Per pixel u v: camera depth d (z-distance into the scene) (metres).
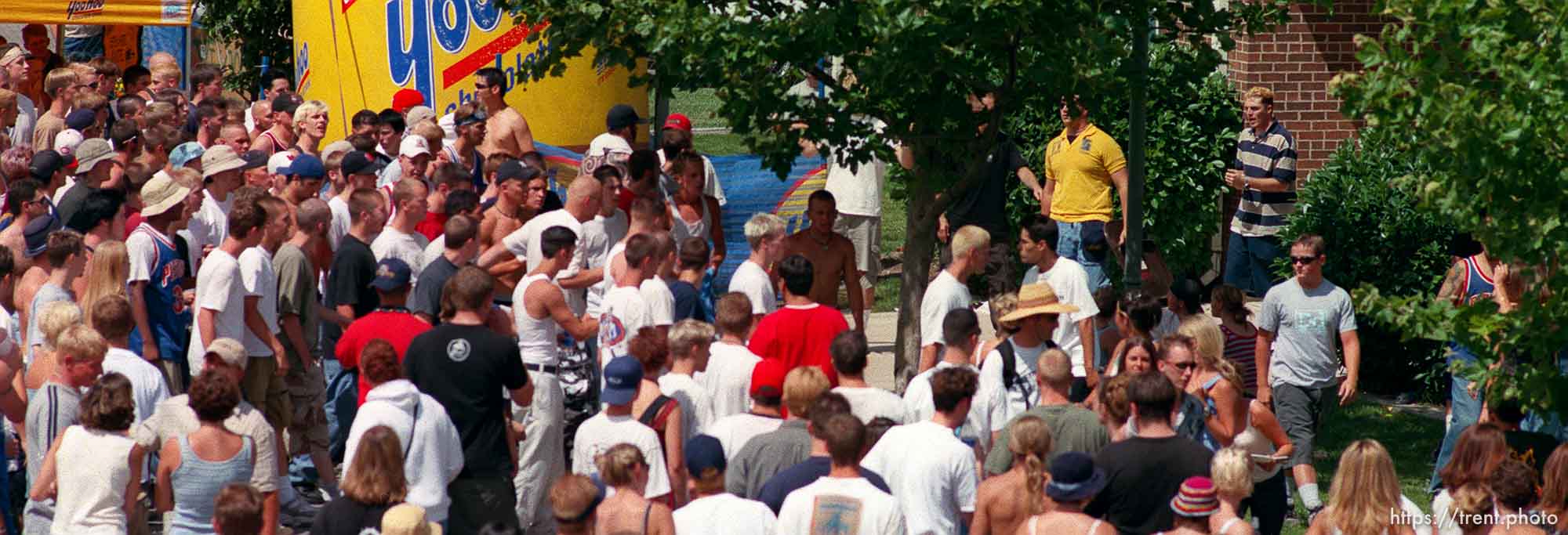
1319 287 27.95
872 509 18.03
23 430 23.11
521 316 24.44
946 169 28.70
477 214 28.72
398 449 18.45
